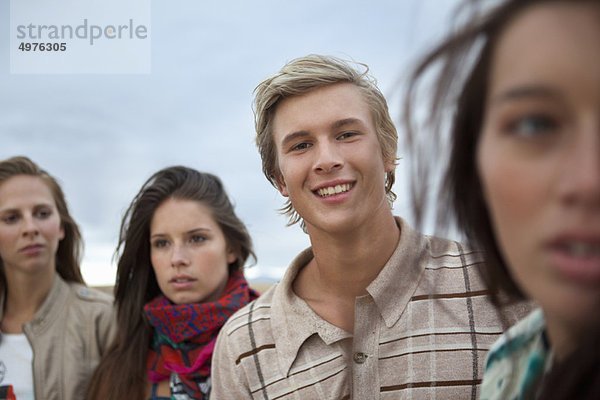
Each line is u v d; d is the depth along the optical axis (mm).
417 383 1425
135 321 2377
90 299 2682
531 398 594
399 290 1496
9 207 2508
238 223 2422
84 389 2479
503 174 444
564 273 402
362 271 1530
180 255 2236
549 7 427
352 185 1490
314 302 1614
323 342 1553
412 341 1456
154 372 2258
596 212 388
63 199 2758
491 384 749
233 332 1732
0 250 2529
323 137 1494
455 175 569
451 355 1434
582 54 400
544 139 422
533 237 422
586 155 390
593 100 395
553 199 408
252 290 2455
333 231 1479
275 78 1575
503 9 454
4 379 2479
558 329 526
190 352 2201
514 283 661
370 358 1460
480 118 517
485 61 483
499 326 1441
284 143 1552
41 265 2539
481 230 621
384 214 1540
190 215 2273
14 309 2631
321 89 1524
